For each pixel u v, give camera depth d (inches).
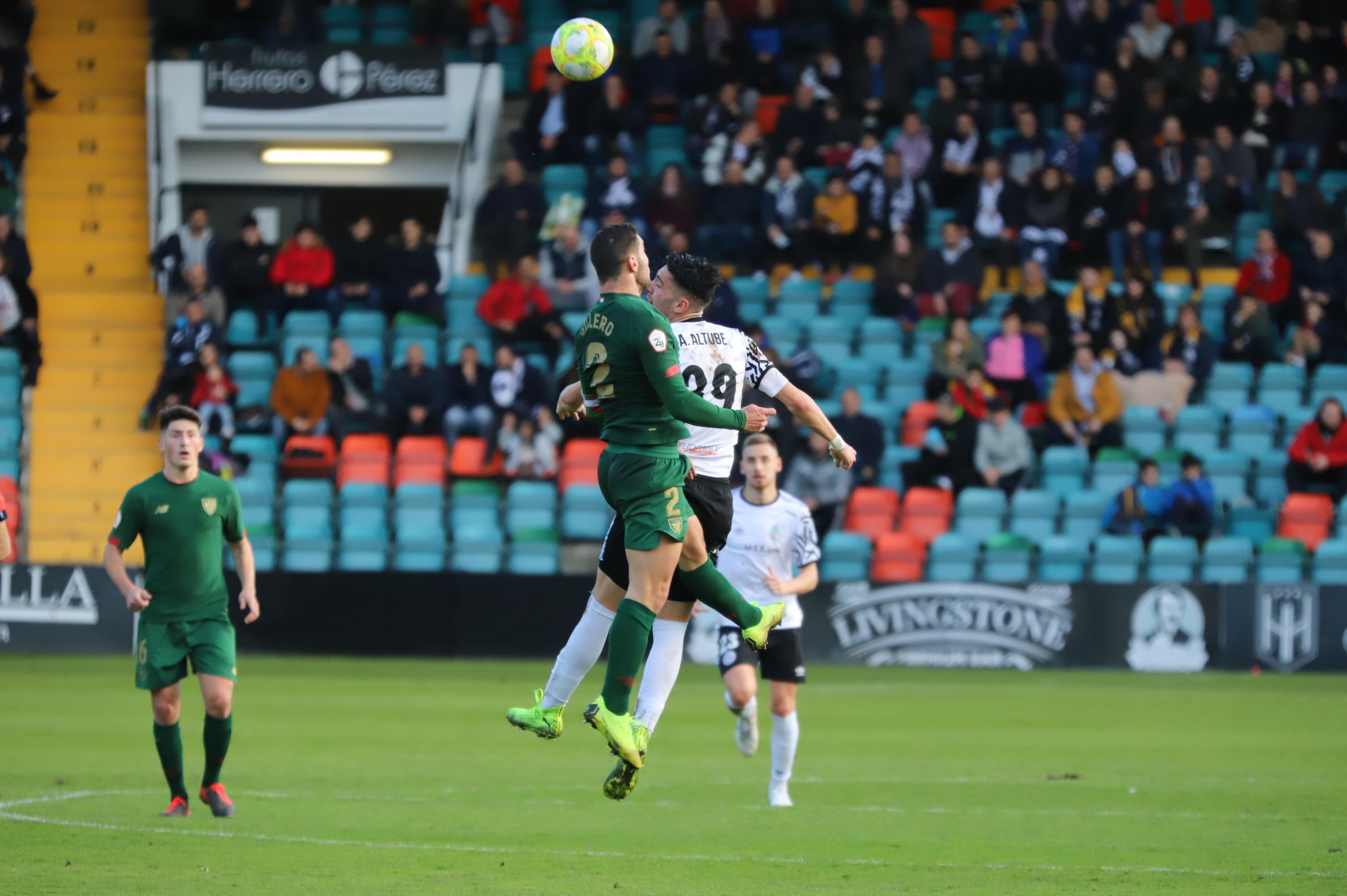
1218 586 2303.2
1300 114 2950.3
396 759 1422.2
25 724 1595.7
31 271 2684.5
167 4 2984.7
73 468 2640.3
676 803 1178.0
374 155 2982.3
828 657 2315.5
